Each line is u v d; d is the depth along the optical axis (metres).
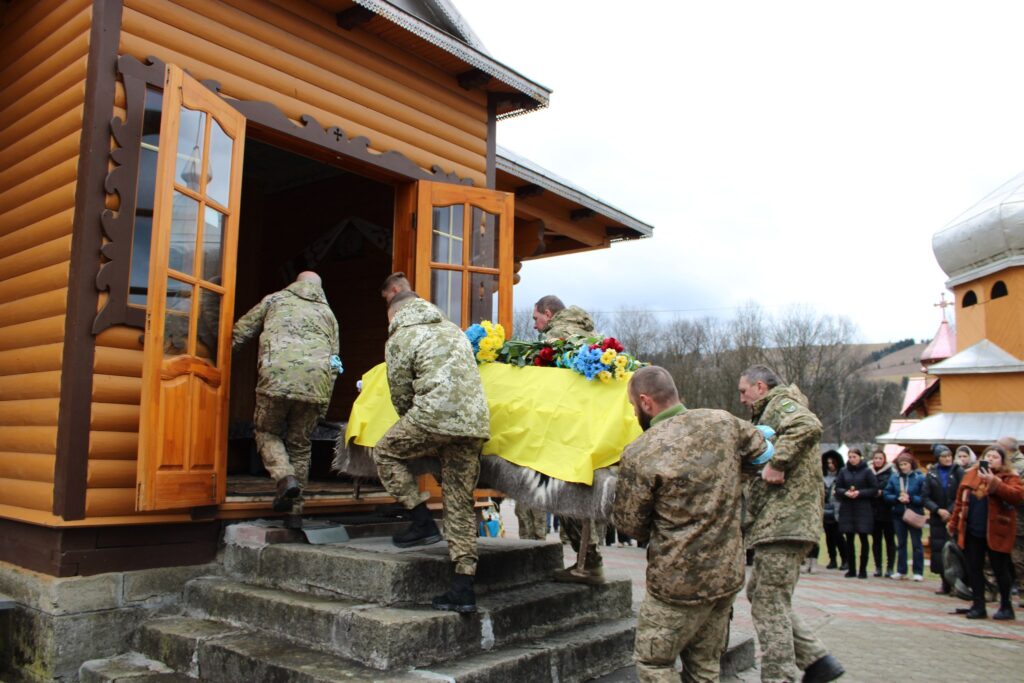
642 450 3.12
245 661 3.74
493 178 7.26
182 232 4.68
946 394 18.48
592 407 4.12
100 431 4.44
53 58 4.96
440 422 3.90
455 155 6.85
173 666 4.13
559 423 4.15
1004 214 17.89
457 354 4.05
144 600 4.56
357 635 3.67
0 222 5.34
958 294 19.84
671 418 3.21
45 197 4.83
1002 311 18.30
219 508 4.94
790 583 4.14
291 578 4.46
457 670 3.55
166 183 4.40
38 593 4.32
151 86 4.77
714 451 3.09
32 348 4.75
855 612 7.54
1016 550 8.09
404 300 4.41
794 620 4.22
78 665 4.24
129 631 4.46
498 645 4.04
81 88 4.62
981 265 18.83
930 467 10.38
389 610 3.82
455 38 6.32
